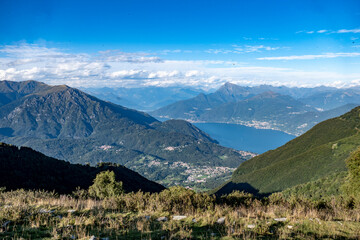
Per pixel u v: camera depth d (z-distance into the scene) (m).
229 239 7.53
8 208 10.62
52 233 7.91
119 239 7.59
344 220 9.80
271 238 7.69
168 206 12.23
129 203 12.70
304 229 8.50
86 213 10.70
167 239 7.51
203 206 12.74
